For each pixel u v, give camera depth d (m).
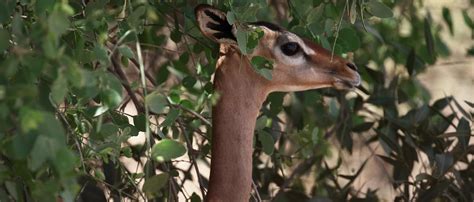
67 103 9.91
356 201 13.42
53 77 7.76
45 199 7.87
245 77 10.49
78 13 10.01
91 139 9.62
